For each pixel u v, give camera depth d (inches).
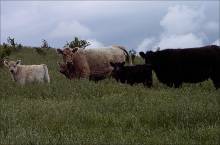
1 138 379.6
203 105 484.7
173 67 693.3
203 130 393.1
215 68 685.3
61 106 504.4
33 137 375.2
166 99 537.3
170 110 462.0
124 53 832.3
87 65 756.6
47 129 410.3
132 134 394.6
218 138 365.7
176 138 374.0
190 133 393.7
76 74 751.7
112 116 457.4
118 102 523.2
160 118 443.2
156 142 366.9
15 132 398.3
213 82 694.5
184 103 493.0
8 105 521.0
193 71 690.2
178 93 589.9
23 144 363.3
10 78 782.5
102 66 773.9
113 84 663.8
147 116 451.2
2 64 989.8
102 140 370.9
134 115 454.9
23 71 710.5
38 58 1208.2
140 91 601.0
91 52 767.7
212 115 445.1
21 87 648.4
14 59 1136.2
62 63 746.2
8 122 437.4
